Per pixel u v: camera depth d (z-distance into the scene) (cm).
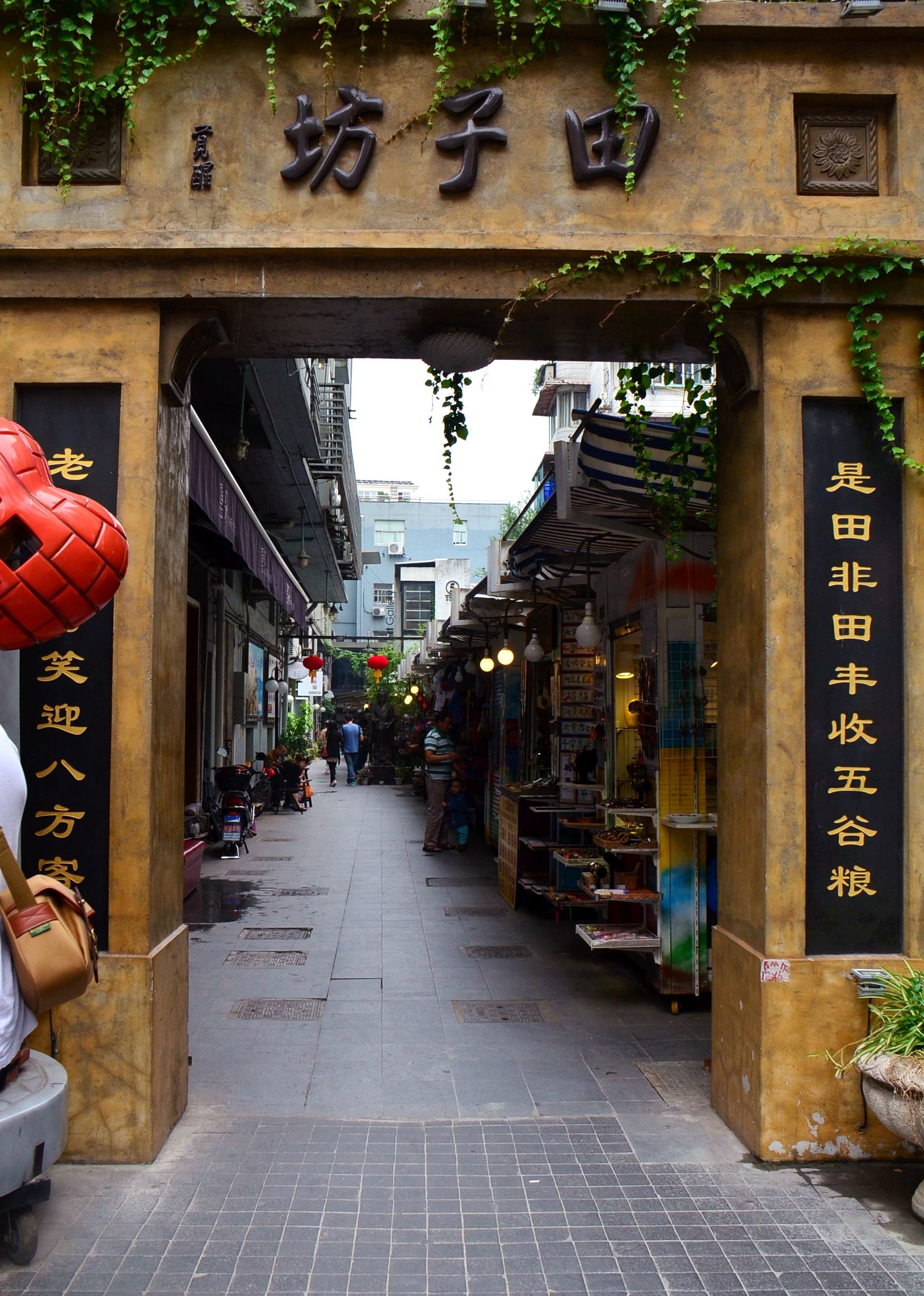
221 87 393
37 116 381
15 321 389
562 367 2059
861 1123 375
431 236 385
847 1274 300
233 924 780
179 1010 407
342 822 1530
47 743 382
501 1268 301
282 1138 389
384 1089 440
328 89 394
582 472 538
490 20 393
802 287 391
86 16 379
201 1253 307
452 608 1211
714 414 449
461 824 1209
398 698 2644
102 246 378
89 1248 309
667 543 479
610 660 748
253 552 847
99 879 377
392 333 433
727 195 399
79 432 391
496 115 399
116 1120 366
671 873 569
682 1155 379
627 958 679
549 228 395
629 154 393
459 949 702
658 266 390
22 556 293
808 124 408
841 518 395
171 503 411
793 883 381
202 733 1164
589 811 798
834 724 391
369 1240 315
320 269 388
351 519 1761
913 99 402
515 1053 489
